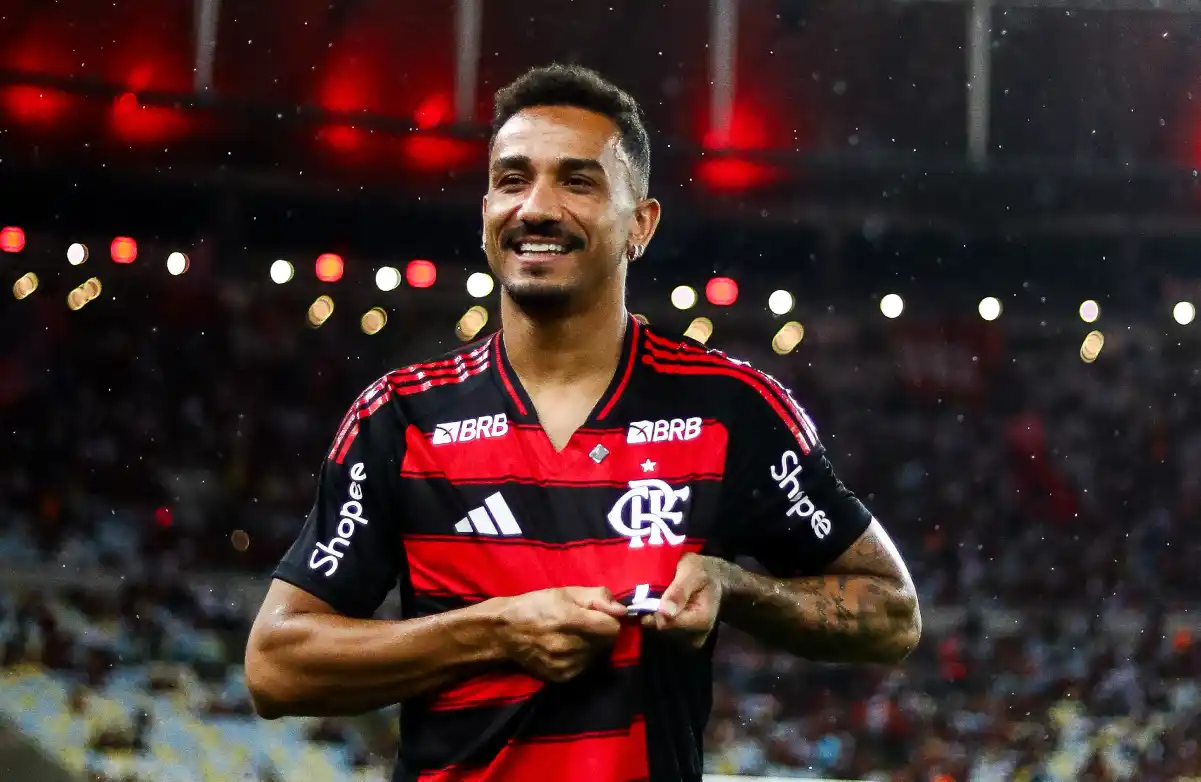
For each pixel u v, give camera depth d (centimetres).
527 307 571
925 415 5244
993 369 5253
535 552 554
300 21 4538
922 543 5056
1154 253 5062
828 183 4834
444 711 550
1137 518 5069
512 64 4678
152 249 4941
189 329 4953
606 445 572
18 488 4634
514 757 538
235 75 4516
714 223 4981
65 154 4541
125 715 3481
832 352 5250
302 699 557
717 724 3753
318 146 4641
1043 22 4594
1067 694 4100
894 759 3750
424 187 4756
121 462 4766
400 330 5072
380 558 581
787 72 4753
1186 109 4588
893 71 4709
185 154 4600
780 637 598
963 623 4416
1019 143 4669
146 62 4459
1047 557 4969
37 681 3594
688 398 590
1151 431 5166
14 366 4819
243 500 4772
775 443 600
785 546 613
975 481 5169
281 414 4938
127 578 4203
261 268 5012
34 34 4356
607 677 541
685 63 4750
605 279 580
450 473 569
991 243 5091
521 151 569
